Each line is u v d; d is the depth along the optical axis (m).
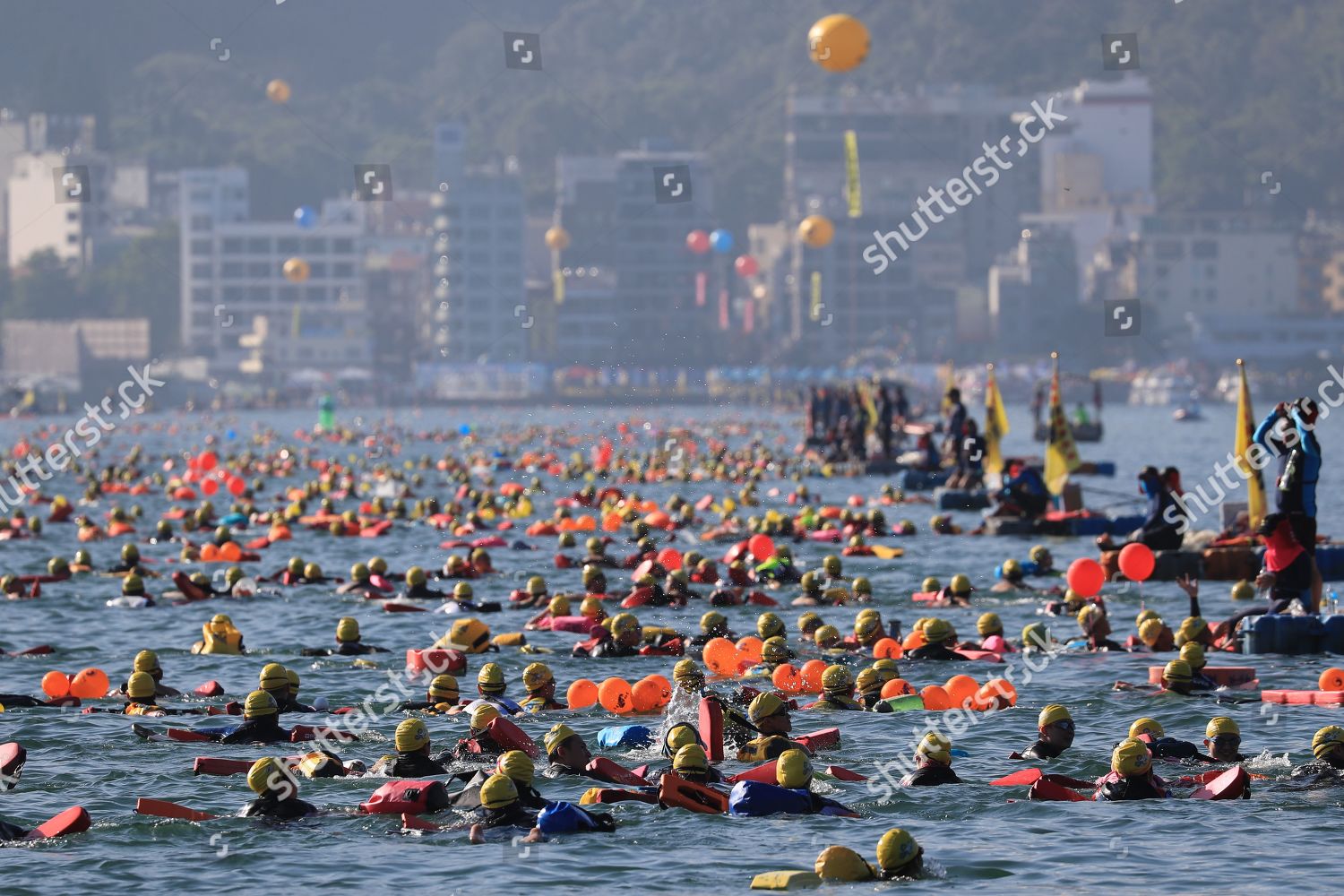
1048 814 37.03
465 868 33.50
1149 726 42.56
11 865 33.88
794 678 50.69
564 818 35.84
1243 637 58.00
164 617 68.56
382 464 186.25
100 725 46.94
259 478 146.50
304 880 32.94
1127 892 31.73
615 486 147.12
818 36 83.94
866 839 35.34
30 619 68.12
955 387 129.12
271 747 44.22
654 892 32.09
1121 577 76.75
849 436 167.12
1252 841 34.81
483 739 41.84
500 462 177.75
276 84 179.25
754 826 36.22
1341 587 72.25
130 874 33.31
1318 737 40.16
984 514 109.81
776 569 76.12
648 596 68.25
